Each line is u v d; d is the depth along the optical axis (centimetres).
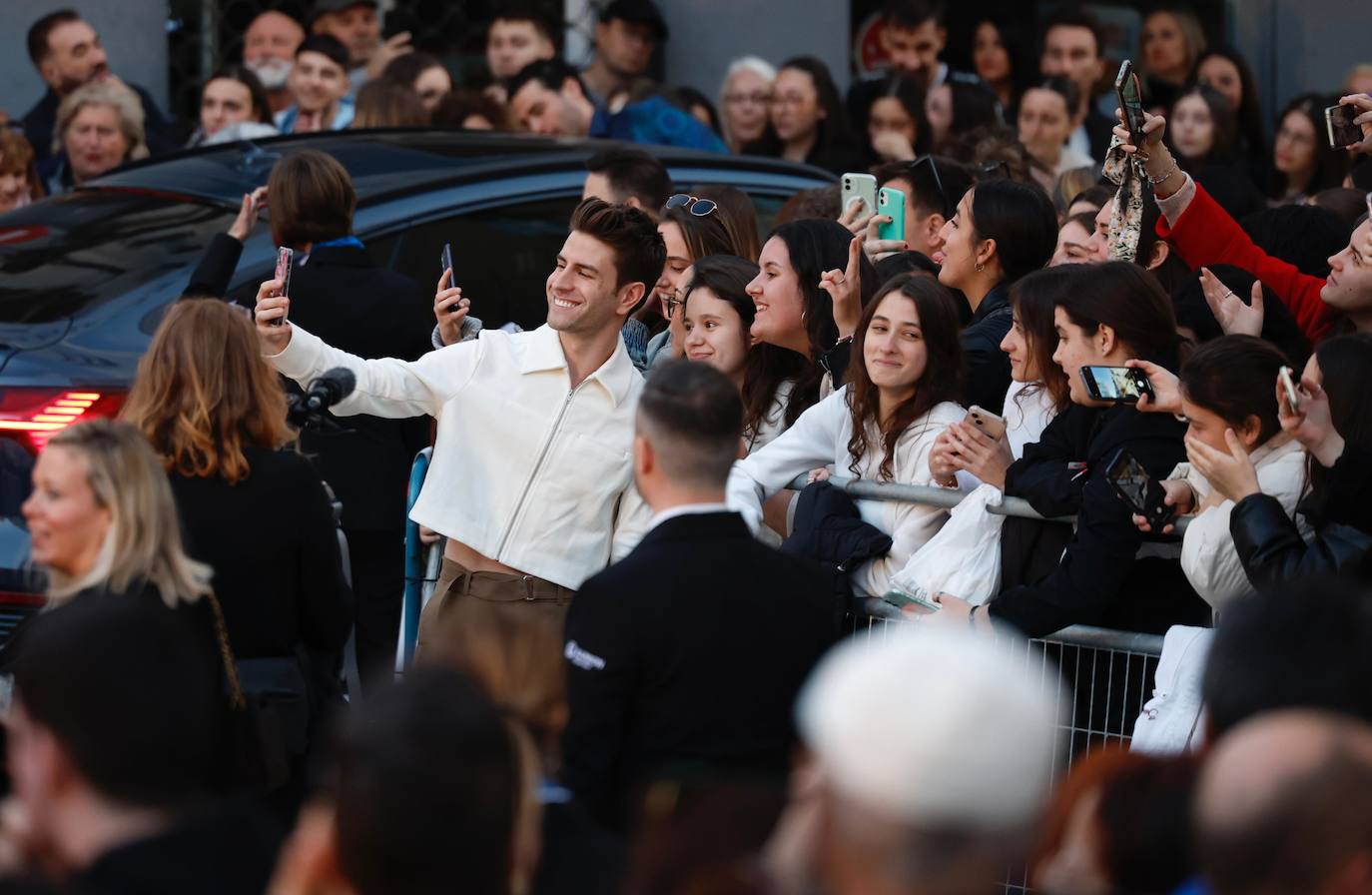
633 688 1042
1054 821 796
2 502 1569
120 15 3073
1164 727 1141
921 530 1361
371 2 3111
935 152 2448
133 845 757
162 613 811
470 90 2772
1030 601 1228
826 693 571
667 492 1069
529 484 1394
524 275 2053
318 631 1309
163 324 1285
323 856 662
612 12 3106
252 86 2833
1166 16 3191
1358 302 1449
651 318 1841
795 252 1548
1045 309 1357
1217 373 1159
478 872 654
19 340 1697
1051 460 1298
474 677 816
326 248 1792
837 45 3288
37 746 772
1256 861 586
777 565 1073
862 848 554
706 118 2959
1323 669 757
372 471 1791
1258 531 1099
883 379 1382
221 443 1261
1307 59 3459
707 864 686
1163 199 1588
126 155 2673
